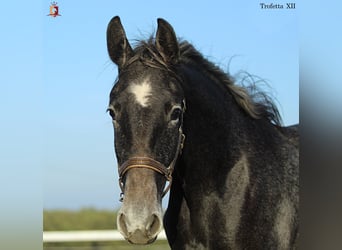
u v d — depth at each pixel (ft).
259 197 14.64
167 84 13.12
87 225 39.75
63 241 32.24
